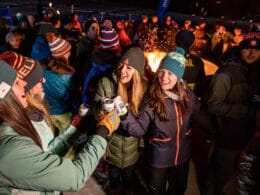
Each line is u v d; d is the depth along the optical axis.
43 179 1.32
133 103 2.67
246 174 2.12
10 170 1.27
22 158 1.28
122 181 3.19
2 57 1.71
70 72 3.42
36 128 1.66
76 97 3.59
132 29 10.74
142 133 2.47
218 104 2.77
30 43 5.75
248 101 2.83
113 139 2.87
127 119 2.38
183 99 2.51
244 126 2.85
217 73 2.84
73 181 1.40
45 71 3.37
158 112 2.44
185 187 2.94
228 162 2.98
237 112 2.78
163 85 2.43
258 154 2.07
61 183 1.36
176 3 29.03
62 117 3.49
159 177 2.68
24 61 1.72
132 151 2.94
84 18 13.68
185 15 26.66
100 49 3.55
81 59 4.57
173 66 2.39
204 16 26.72
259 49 2.76
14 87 1.36
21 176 1.29
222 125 2.88
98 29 4.68
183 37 3.77
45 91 3.41
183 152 2.68
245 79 2.80
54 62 3.37
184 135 2.62
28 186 1.33
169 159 2.62
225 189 3.08
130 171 3.08
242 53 2.81
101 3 34.78
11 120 1.32
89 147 1.57
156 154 2.59
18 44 5.61
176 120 2.51
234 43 8.44
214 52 9.34
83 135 2.11
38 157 1.32
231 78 2.75
